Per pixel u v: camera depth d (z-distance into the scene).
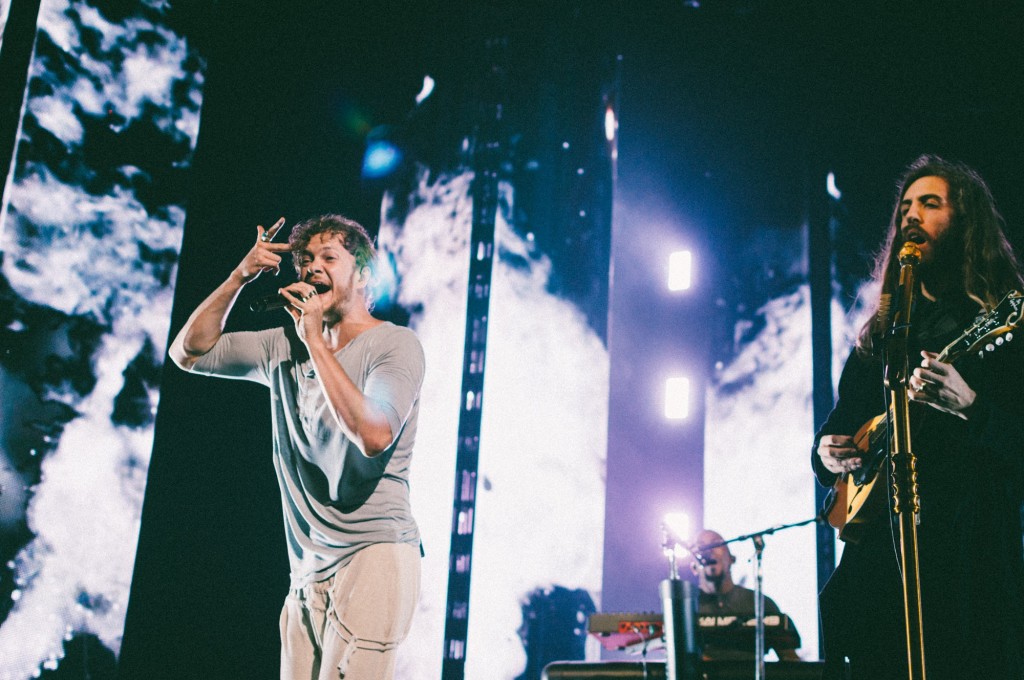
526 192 9.16
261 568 6.23
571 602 8.63
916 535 1.89
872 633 2.07
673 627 3.63
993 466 1.96
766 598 5.47
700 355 9.01
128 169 5.98
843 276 8.22
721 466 8.70
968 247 2.20
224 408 6.20
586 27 9.08
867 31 7.57
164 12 6.24
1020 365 1.92
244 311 6.31
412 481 8.91
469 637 8.45
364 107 7.52
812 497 8.20
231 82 6.58
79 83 5.79
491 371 8.91
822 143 8.31
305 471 2.40
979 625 1.89
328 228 2.66
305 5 6.91
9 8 5.52
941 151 7.32
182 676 5.82
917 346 2.13
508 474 8.84
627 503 8.88
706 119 9.03
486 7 8.80
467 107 8.97
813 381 8.32
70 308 5.61
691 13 8.48
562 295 9.27
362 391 2.42
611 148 9.34
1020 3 6.84
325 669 2.24
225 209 6.45
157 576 5.80
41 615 5.30
